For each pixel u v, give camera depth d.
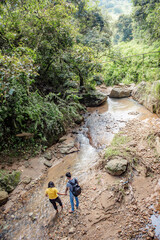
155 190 4.54
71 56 9.69
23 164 6.02
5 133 6.25
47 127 7.09
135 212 4.04
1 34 7.06
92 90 12.27
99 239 3.54
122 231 3.64
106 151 6.17
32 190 5.25
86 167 5.96
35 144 6.76
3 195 4.75
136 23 20.80
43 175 5.87
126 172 5.21
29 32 8.45
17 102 6.03
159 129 6.90
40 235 3.89
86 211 4.23
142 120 8.27
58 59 9.92
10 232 4.02
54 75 10.45
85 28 17.66
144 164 5.31
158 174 4.97
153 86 9.48
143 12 18.16
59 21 8.69
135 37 22.00
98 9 18.97
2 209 4.61
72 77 10.81
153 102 8.95
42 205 4.71
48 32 9.03
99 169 5.67
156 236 3.47
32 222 4.24
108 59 17.48
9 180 5.25
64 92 10.23
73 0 15.48
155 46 14.71
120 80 15.55
